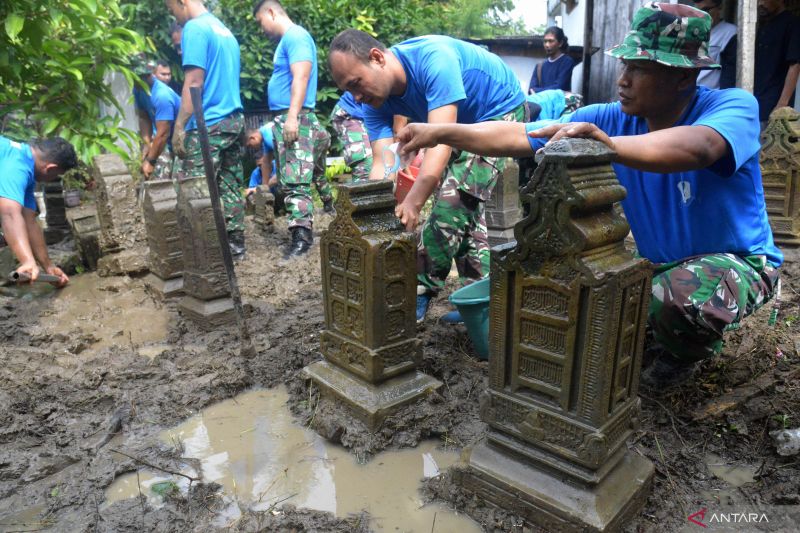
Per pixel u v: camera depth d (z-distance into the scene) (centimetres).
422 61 237
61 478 195
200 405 241
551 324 153
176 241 360
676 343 212
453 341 281
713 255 208
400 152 184
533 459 165
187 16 432
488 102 266
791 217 405
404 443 210
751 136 176
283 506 177
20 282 330
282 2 826
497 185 448
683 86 186
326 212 634
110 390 248
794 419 202
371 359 213
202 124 255
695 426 206
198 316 319
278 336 302
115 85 727
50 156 354
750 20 374
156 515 173
